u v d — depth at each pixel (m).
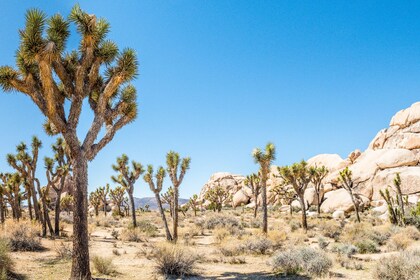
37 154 18.17
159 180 18.38
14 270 8.94
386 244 15.09
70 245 14.62
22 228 14.08
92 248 14.71
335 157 51.88
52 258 11.35
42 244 14.37
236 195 60.34
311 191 44.47
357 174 41.91
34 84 8.17
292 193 40.44
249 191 59.94
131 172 24.09
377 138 48.25
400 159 39.16
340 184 43.25
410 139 41.38
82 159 8.33
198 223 26.47
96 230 23.72
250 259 12.26
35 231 15.86
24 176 18.20
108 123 9.89
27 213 38.44
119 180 24.00
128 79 8.80
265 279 8.85
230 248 13.49
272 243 14.52
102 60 8.90
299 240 16.61
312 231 21.22
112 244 16.14
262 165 19.77
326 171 37.47
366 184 40.19
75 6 8.52
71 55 9.46
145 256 12.57
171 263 9.62
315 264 9.38
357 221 26.39
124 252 13.33
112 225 28.33
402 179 36.47
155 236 20.47
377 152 43.09
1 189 24.06
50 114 7.93
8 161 17.77
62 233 18.94
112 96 10.22
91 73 8.75
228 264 11.28
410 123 43.53
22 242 12.70
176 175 18.22
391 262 8.18
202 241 18.25
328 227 20.94
